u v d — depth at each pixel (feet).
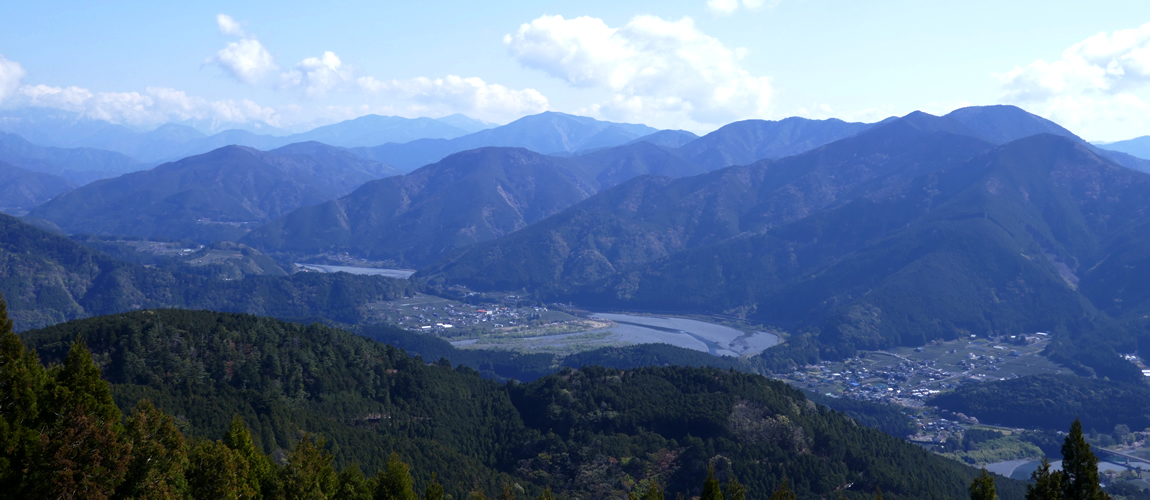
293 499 428.15
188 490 363.35
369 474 612.29
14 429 294.66
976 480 325.83
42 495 290.97
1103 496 299.17
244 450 427.74
